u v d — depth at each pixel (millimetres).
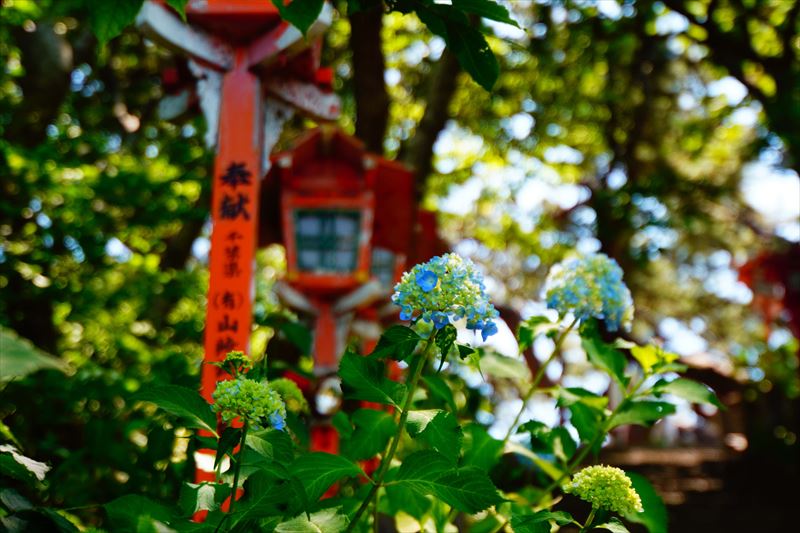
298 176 4266
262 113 3082
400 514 2260
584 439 2377
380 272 5238
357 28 6242
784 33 9258
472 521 2949
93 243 5809
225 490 1529
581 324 2416
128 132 8898
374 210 4738
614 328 2428
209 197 7008
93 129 8234
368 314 5129
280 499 1444
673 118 13648
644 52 11609
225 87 2982
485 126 11625
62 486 2994
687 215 13398
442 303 1556
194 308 7777
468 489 1554
